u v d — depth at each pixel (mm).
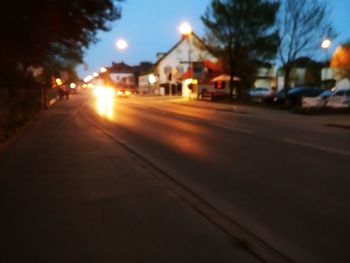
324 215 7004
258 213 7102
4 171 10312
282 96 38906
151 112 32250
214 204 7586
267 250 5527
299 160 11844
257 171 10391
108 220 6617
